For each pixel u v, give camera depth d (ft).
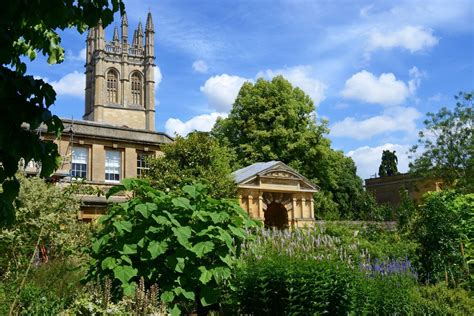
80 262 28.73
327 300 28.02
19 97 9.86
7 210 10.57
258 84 149.89
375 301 30.22
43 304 20.56
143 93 332.19
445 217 42.42
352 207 171.63
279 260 29.48
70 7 11.97
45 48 14.64
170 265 21.03
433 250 41.45
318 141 147.84
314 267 28.53
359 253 46.65
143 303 19.13
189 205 22.03
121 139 99.25
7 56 10.46
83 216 85.30
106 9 13.06
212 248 21.47
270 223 117.80
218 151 90.74
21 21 11.46
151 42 336.90
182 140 88.43
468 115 129.08
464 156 127.13
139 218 22.52
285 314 26.61
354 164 189.37
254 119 147.13
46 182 36.37
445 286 35.45
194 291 22.38
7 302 20.74
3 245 25.13
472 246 40.86
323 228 58.70
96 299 19.43
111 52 325.62
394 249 48.78
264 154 142.51
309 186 111.24
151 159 86.48
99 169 95.91
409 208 62.03
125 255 20.84
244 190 102.06
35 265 28.12
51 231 28.27
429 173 132.46
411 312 31.50
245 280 28.09
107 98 322.55
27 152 10.06
